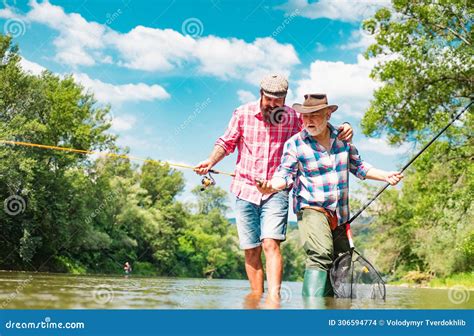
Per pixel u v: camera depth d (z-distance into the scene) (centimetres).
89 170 5259
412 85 2962
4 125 3969
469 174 2980
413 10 2880
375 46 3009
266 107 757
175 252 9012
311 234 683
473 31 2823
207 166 793
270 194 743
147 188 8994
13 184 3975
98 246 5641
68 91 4666
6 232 4341
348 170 715
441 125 2912
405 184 4928
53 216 4553
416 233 5238
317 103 677
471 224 3192
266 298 584
